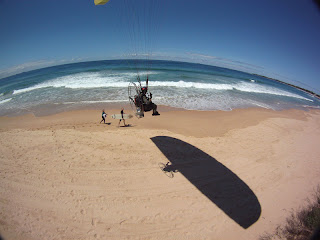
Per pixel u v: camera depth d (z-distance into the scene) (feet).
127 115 41.22
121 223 19.27
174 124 44.21
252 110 61.00
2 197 21.72
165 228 18.97
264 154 34.32
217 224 19.66
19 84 82.79
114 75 97.96
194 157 31.27
